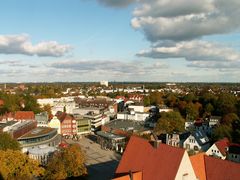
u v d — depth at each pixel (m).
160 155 59.66
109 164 111.44
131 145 65.69
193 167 61.50
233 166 59.28
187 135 144.25
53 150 109.00
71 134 186.00
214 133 139.75
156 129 158.25
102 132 158.50
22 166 77.94
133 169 61.88
